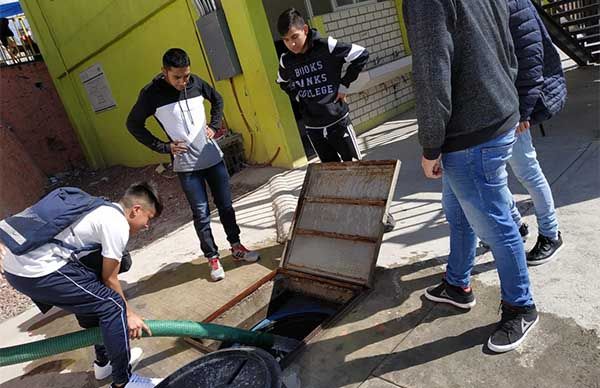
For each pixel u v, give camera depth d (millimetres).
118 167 10328
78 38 9125
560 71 2527
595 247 2645
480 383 2006
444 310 2516
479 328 2312
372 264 2934
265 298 3361
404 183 4449
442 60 1717
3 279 5102
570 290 2385
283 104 6000
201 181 3582
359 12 7312
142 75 8031
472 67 1797
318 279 3170
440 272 2857
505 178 2020
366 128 7359
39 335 3580
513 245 2025
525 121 2312
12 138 9867
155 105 3361
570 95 5867
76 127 11039
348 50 3320
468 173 1965
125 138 9766
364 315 2678
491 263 2791
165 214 5906
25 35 11195
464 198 2033
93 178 10055
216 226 4863
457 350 2219
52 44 10094
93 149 10977
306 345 2561
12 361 2301
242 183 6035
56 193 2225
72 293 2197
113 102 9352
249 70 5980
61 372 2977
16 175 9289
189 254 4352
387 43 7824
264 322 3334
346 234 3145
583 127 4500
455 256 2387
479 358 2135
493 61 1827
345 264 3096
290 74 3537
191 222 5266
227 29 5973
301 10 8969
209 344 2988
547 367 1987
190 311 3344
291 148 6078
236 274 3688
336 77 3420
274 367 1799
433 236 3305
